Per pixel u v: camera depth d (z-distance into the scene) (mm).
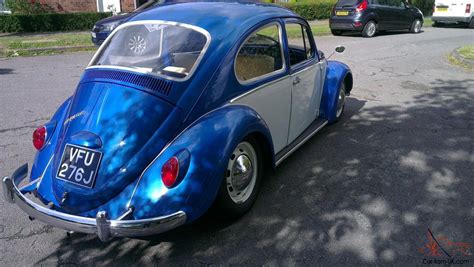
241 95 3314
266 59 3717
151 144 2807
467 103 6629
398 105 6559
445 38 14641
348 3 14711
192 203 2719
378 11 14828
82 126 2930
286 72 3963
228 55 3230
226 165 2908
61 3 16578
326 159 4562
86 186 2775
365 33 14773
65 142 2943
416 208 3557
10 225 3350
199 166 2742
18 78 8328
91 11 17234
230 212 3219
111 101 2947
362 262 2891
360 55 10945
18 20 14656
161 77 3014
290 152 4156
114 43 3529
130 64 3248
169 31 3400
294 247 3057
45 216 2736
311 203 3650
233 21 3500
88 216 2785
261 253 2996
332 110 5250
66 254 3008
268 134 3447
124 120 2846
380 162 4473
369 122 5773
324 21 19938
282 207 3584
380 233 3213
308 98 4648
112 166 2760
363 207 3578
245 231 3254
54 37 13438
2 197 3783
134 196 2711
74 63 10000
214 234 3219
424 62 10039
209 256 2975
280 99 3898
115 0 17484
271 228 3287
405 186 3939
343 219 3398
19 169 3129
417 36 15289
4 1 16922
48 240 3166
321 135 5301
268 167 3721
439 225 3314
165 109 2889
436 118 5914
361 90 7480
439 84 7867
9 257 2955
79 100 3102
